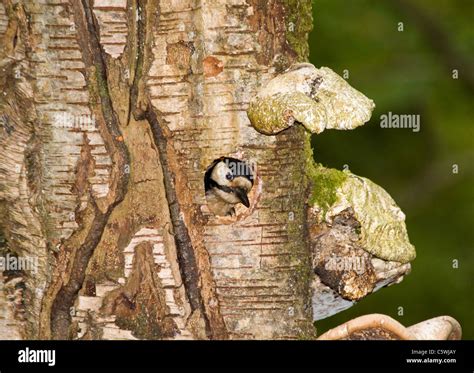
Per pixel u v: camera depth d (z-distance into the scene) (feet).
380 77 50.78
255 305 26.23
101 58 25.64
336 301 29.09
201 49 25.59
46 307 26.55
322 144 53.01
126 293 25.91
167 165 25.84
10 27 26.14
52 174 26.22
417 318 49.80
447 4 52.01
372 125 53.16
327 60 50.83
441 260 51.49
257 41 25.82
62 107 25.98
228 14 25.58
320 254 27.66
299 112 24.68
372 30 51.16
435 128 53.16
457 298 50.37
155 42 25.64
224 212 28.35
